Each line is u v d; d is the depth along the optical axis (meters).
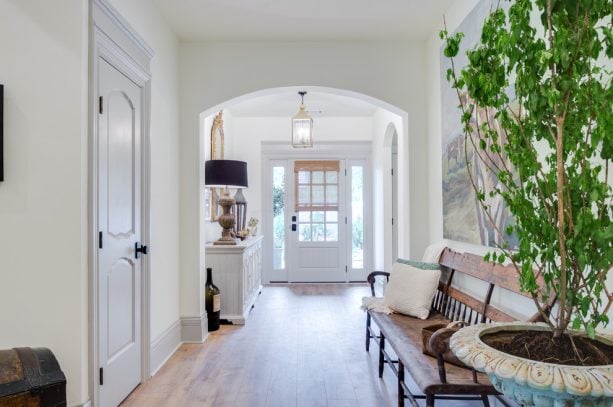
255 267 5.29
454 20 3.03
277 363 3.06
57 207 1.96
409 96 3.74
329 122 6.57
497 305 2.44
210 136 4.93
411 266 2.97
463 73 1.32
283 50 3.72
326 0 3.03
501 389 1.19
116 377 2.35
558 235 1.18
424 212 3.73
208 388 2.63
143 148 2.78
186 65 3.70
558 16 1.13
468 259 2.69
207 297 3.93
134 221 2.64
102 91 2.19
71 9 1.98
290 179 6.71
